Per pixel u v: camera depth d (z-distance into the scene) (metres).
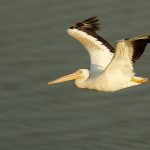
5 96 24.55
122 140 22.34
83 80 18.58
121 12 29.28
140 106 24.06
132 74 17.48
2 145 22.30
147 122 23.23
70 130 22.84
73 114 23.64
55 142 22.31
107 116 23.56
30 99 24.41
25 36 28.00
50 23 28.73
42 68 26.00
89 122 23.23
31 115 23.61
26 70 25.91
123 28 28.08
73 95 24.64
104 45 18.73
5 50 27.20
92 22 19.11
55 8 29.77
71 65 26.09
